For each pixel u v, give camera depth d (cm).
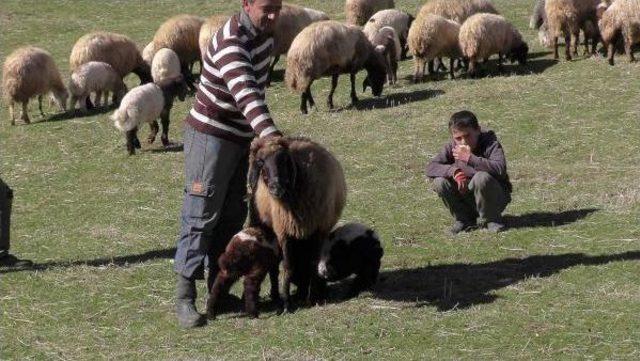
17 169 1238
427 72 1653
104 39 1596
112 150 1302
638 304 678
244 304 734
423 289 746
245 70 647
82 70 1513
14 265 862
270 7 646
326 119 1373
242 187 709
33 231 975
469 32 1491
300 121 1373
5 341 691
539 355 610
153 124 1316
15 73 1444
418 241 872
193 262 690
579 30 1603
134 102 1246
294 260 720
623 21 1468
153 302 757
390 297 733
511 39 1527
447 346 632
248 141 691
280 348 646
